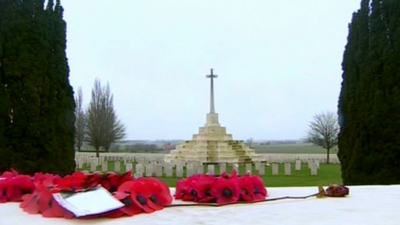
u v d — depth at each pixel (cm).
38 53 1072
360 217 317
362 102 990
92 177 362
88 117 3666
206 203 374
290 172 1808
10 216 307
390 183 906
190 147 2788
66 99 1112
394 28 993
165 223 286
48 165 1020
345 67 1083
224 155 2562
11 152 978
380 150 938
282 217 315
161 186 362
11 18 1070
